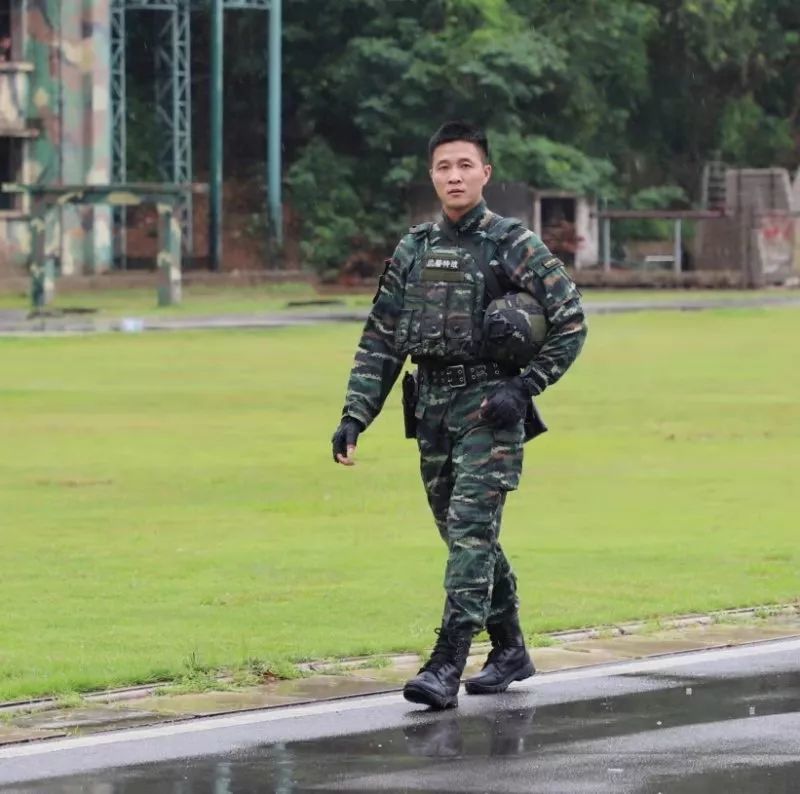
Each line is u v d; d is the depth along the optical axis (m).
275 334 54.97
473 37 92.88
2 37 79.50
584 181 91.44
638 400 36.78
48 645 13.61
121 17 81.81
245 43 99.06
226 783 9.62
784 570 17.39
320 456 27.78
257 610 15.18
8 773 9.86
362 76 94.62
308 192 95.31
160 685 12.25
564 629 14.34
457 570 11.67
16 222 78.88
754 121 105.12
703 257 91.88
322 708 11.52
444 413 11.86
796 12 106.19
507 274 11.82
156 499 22.97
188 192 70.06
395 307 12.12
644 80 101.00
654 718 11.12
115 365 44.94
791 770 9.80
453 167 11.87
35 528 20.38
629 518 21.22
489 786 9.48
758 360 46.78
